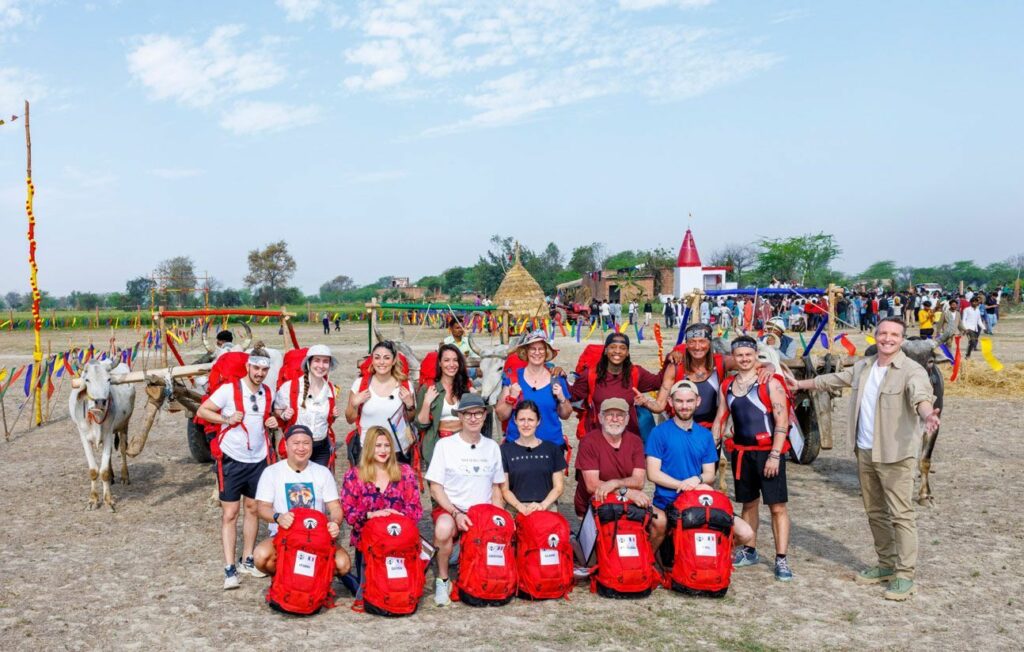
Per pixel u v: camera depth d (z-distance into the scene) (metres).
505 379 7.29
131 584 6.65
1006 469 10.70
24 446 13.17
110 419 9.23
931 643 5.42
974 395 17.28
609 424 6.53
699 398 6.86
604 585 6.28
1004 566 7.00
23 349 35.16
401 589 5.92
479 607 6.12
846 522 8.50
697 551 6.26
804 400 11.12
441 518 6.25
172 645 5.40
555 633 5.58
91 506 9.17
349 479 6.34
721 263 99.50
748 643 5.41
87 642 5.45
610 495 6.43
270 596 5.98
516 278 43.25
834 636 5.54
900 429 6.27
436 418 7.46
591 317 45.84
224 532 6.59
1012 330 37.03
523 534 6.35
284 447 6.81
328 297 131.50
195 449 11.48
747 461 6.88
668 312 44.53
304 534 5.95
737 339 6.94
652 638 5.48
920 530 8.09
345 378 22.45
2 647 5.36
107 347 34.78
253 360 6.61
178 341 30.72
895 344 6.32
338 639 5.49
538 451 6.71
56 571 6.99
